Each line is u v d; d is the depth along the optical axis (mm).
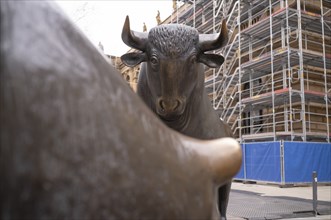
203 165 611
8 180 455
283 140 14664
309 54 15469
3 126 461
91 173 483
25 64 479
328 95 15617
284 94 15242
